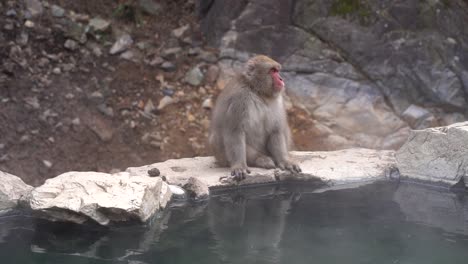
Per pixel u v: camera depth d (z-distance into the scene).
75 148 10.30
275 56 11.75
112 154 10.41
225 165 7.99
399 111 11.19
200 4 12.81
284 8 11.71
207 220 6.12
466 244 5.36
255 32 11.88
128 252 5.20
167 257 5.05
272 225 5.92
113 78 11.54
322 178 7.54
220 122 7.93
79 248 5.32
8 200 6.15
